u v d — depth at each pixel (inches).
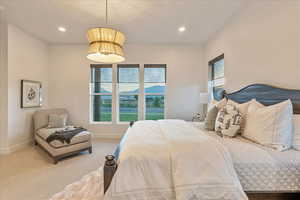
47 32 140.6
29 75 145.8
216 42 141.4
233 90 114.7
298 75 68.0
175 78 172.9
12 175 90.1
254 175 54.7
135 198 47.5
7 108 125.4
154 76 175.8
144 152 53.3
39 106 157.5
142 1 95.3
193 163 50.8
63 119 148.5
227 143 66.1
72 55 171.0
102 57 94.4
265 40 84.8
